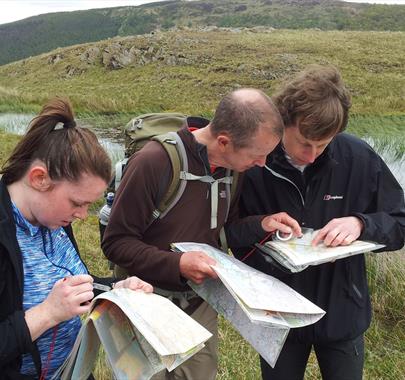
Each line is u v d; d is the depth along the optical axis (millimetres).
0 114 18547
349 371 2414
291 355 2480
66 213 1695
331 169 2336
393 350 3896
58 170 1635
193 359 2455
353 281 2371
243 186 2473
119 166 2506
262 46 31750
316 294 2371
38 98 22094
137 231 2203
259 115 2025
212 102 23219
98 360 3150
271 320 1776
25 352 1579
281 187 2381
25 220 1709
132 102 21422
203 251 2154
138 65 32156
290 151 2221
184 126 2199
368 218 2238
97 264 5289
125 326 1675
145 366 1541
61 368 1747
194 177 2162
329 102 2045
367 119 13914
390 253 4711
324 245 2160
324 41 32875
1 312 1646
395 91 22219
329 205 2367
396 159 8711
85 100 20484
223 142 2111
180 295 2336
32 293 1704
